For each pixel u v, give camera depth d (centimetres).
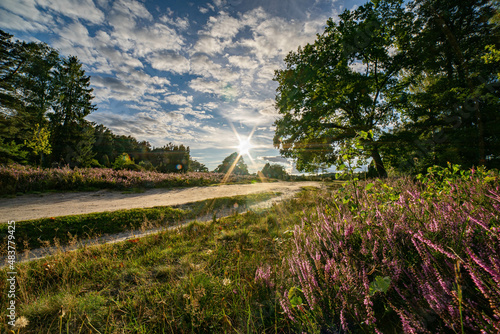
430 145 1552
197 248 404
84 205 858
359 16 1956
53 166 2630
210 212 880
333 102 1984
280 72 2250
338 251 214
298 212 687
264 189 1716
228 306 226
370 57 2011
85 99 3806
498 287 97
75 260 344
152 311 222
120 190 1373
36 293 268
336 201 381
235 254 354
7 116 2650
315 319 156
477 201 227
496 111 1302
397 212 230
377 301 159
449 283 123
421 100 1677
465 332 104
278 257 331
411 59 1862
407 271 157
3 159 2316
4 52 2692
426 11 1736
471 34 1694
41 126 3014
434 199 271
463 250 137
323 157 2061
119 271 321
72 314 223
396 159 1689
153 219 708
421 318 121
